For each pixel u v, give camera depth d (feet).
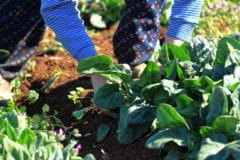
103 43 17.17
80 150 11.88
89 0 18.78
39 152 10.07
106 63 11.57
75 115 12.03
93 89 13.32
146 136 11.43
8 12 13.88
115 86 11.79
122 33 12.72
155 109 11.25
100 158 11.50
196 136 10.41
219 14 17.07
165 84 11.12
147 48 12.75
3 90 13.61
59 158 9.94
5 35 14.08
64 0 11.84
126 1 12.85
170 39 12.40
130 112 11.12
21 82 14.74
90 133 12.33
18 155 9.87
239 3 18.33
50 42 17.19
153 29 12.78
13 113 11.23
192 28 12.45
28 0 13.79
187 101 10.80
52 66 15.51
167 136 10.17
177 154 10.44
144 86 11.59
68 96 12.98
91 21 18.24
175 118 10.26
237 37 12.36
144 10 12.64
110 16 18.54
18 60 14.46
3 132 10.71
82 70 11.55
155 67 11.46
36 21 14.16
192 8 12.33
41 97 14.01
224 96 10.26
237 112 10.34
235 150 9.58
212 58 11.87
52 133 11.25
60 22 11.89
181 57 11.88
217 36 16.10
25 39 14.30
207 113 10.57
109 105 11.67
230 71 11.26
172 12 12.43
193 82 11.06
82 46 11.89
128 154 11.30
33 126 11.76
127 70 11.75
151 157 11.02
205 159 9.52
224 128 10.02
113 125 12.21
